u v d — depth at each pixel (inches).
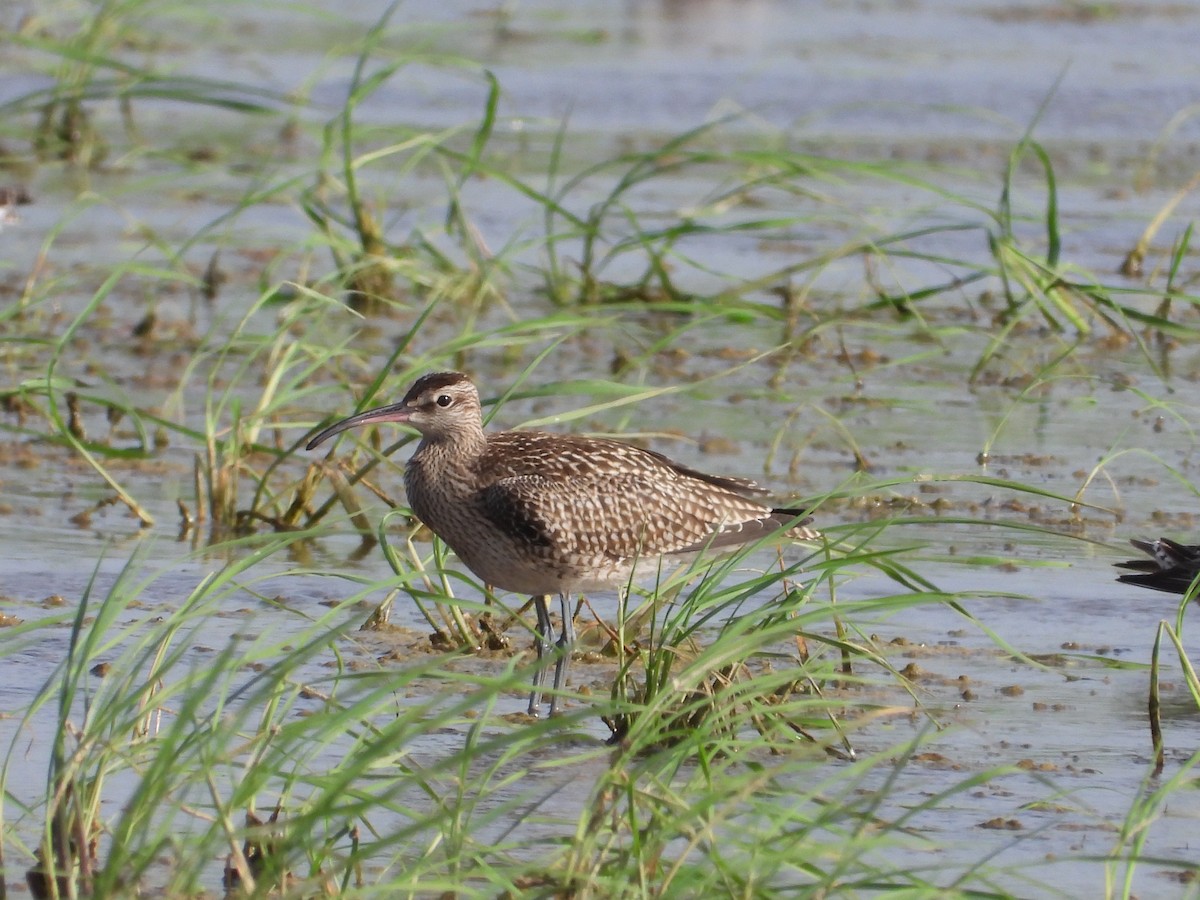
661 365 733.9
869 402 692.1
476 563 482.0
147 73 925.2
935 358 751.1
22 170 1010.1
